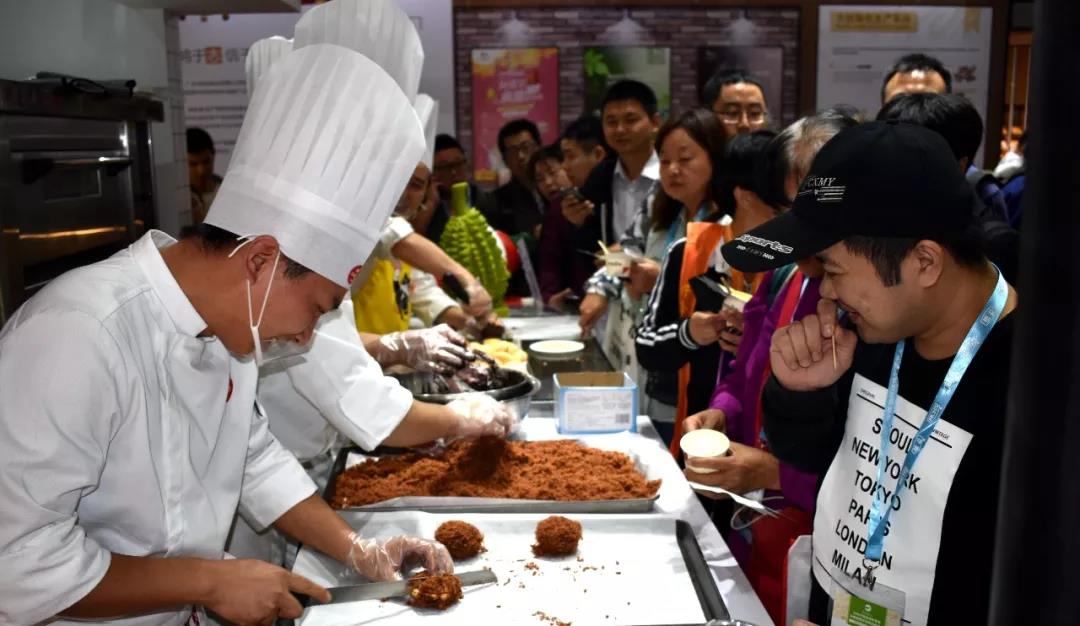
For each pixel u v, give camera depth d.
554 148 4.69
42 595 1.06
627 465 1.89
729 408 2.02
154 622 1.28
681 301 2.44
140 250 1.22
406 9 5.21
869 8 5.29
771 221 1.19
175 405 1.22
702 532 1.67
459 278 2.95
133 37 2.95
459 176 4.79
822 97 5.39
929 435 1.14
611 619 1.33
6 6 2.17
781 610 1.52
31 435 1.03
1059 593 0.32
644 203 3.38
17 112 1.90
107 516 1.19
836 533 1.28
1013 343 0.34
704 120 2.62
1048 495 0.32
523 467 1.87
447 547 1.52
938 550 1.13
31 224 2.02
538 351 2.85
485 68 5.38
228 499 1.36
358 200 1.21
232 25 5.26
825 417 1.35
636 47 5.38
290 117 1.18
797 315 1.76
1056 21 0.31
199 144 4.70
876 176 1.05
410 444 1.81
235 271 1.19
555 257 4.40
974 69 5.32
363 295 2.71
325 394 1.71
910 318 1.09
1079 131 0.30
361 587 1.37
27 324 1.09
